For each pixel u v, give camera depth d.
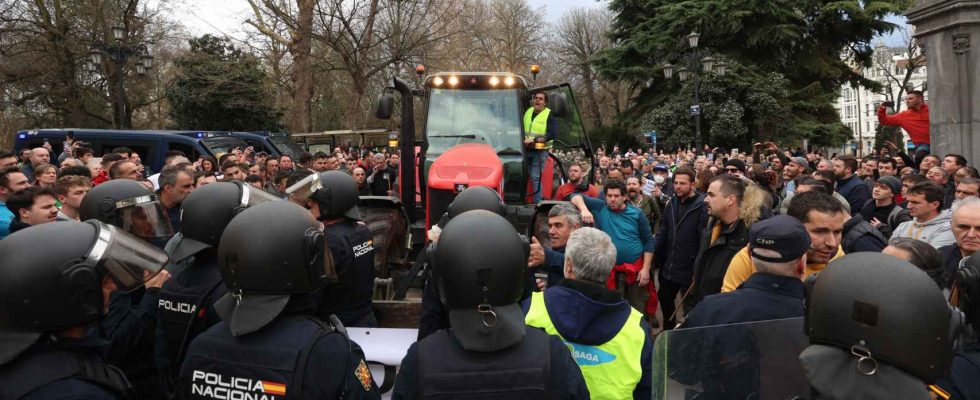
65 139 14.78
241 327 1.97
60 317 1.75
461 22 31.11
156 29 27.39
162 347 2.90
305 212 2.19
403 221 5.54
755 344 2.12
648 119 33.41
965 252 3.74
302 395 1.91
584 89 54.31
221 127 27.86
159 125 35.03
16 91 26.66
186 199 2.95
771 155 10.64
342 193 3.57
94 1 24.92
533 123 7.54
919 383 1.42
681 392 2.08
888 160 8.40
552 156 7.96
